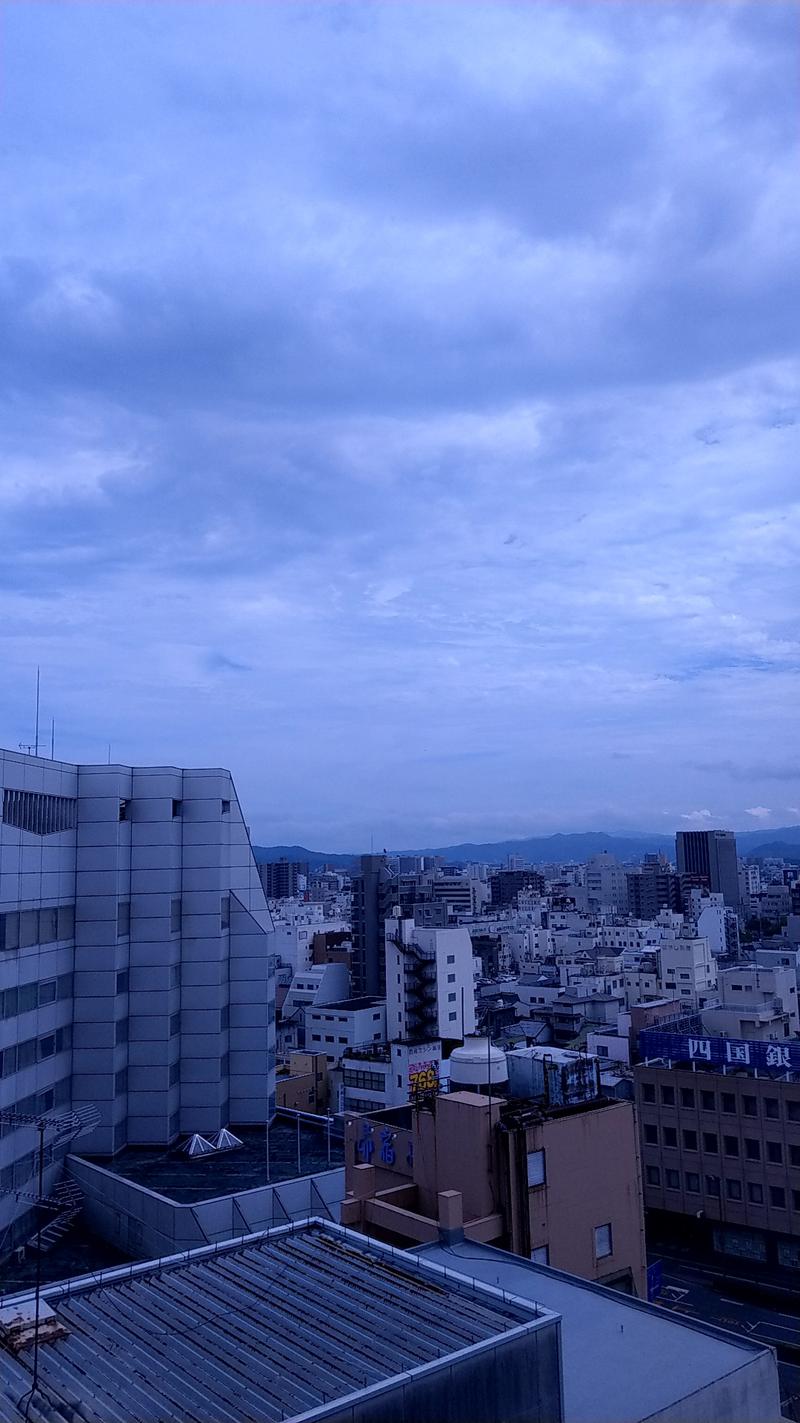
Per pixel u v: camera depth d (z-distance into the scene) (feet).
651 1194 253.03
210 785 231.50
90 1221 192.95
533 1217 98.12
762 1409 80.12
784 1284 217.97
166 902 220.64
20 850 185.57
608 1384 76.38
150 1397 54.70
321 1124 230.48
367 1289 69.46
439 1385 54.70
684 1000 435.94
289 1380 56.44
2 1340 61.72
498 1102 103.71
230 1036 231.71
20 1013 183.52
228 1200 170.40
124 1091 214.28
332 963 513.45
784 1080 238.07
